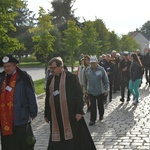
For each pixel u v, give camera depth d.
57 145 5.65
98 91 9.50
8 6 15.66
